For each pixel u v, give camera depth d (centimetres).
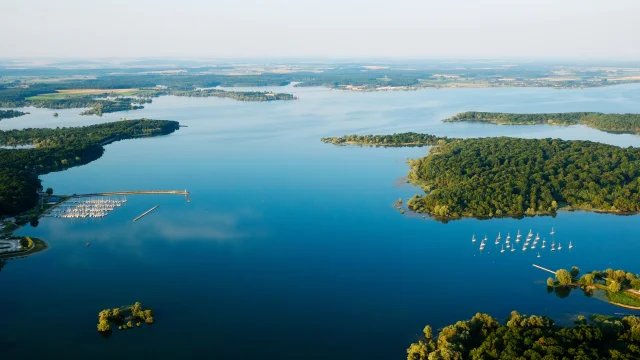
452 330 19050
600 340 18100
